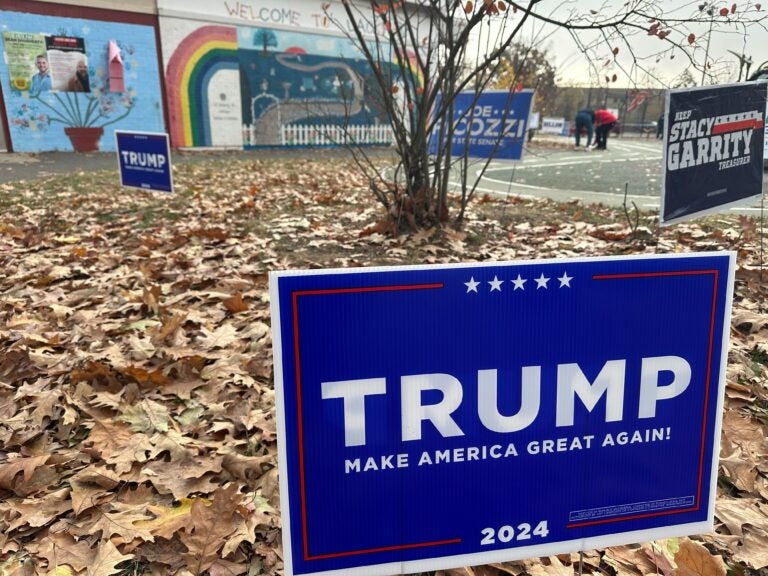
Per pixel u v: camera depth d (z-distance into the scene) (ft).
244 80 63.62
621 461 4.43
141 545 6.34
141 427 8.42
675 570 5.74
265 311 12.66
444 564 4.32
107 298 13.92
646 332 4.26
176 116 60.85
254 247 17.79
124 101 57.62
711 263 4.26
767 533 6.40
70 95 54.85
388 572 4.26
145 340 11.19
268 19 63.26
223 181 35.37
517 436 4.23
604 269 4.11
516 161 20.57
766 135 19.22
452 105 17.74
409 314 3.91
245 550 6.27
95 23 54.49
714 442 4.56
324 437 3.98
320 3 65.57
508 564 6.05
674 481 4.55
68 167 45.42
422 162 18.25
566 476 4.37
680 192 13.71
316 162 51.83
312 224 20.70
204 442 8.11
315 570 4.16
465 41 16.26
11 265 17.03
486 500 4.29
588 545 4.50
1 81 51.65
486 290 3.97
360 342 3.89
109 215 23.88
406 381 4.00
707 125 13.62
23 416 8.75
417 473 4.16
